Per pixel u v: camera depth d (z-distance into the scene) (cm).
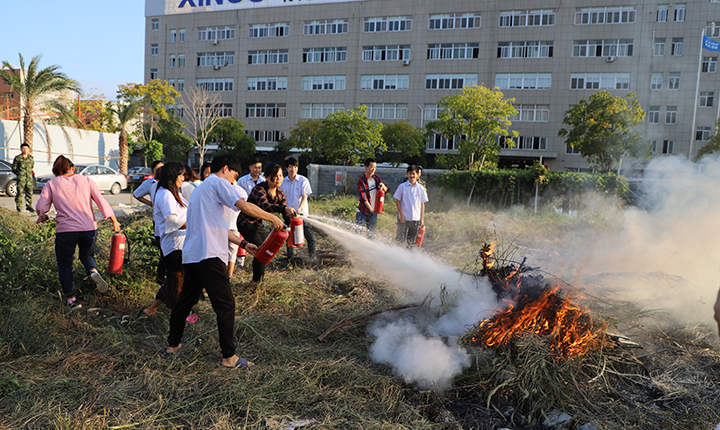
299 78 4312
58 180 408
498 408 280
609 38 3516
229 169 332
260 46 4397
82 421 232
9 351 309
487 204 1344
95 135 2686
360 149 2805
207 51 4553
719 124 2489
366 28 4106
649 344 355
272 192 511
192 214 314
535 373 282
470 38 3825
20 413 241
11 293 395
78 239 412
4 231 666
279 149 3934
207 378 288
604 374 307
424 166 3703
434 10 3894
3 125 2167
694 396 286
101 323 378
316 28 4238
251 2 4372
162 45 4681
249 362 315
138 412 247
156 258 505
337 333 374
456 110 2977
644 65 3450
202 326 380
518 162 3912
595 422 259
